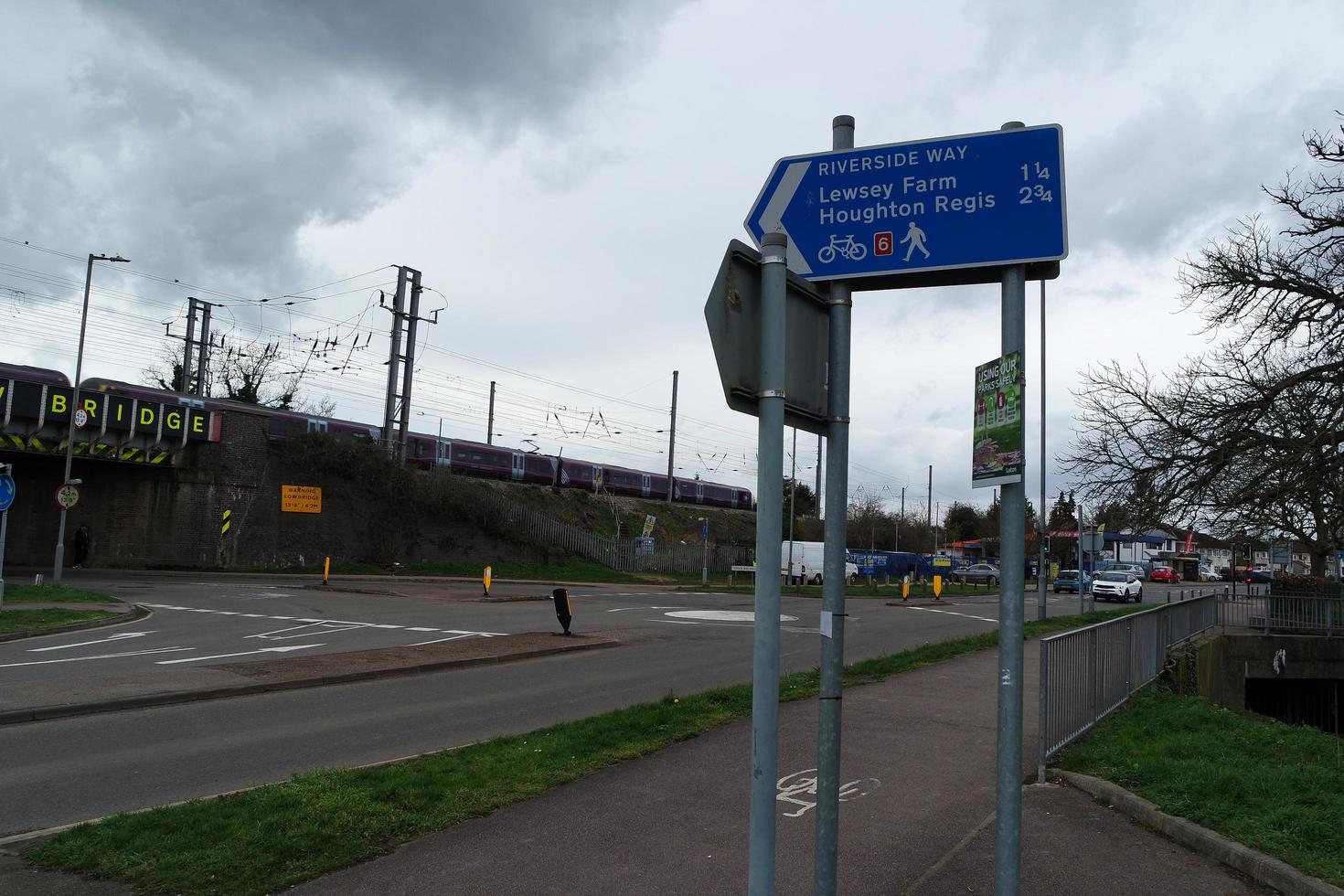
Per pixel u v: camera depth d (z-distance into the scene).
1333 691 26.75
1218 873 5.28
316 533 40.00
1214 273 20.42
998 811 3.33
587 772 7.43
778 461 3.07
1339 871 5.00
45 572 31.30
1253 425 19.25
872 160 3.72
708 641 19.22
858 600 38.22
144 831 5.61
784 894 4.98
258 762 8.16
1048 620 26.25
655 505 63.38
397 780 6.82
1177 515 19.98
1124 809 6.54
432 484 43.94
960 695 11.80
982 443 3.60
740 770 7.54
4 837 5.86
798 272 3.72
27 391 31.14
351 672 13.20
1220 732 9.52
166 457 35.84
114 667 13.37
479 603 28.06
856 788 7.23
